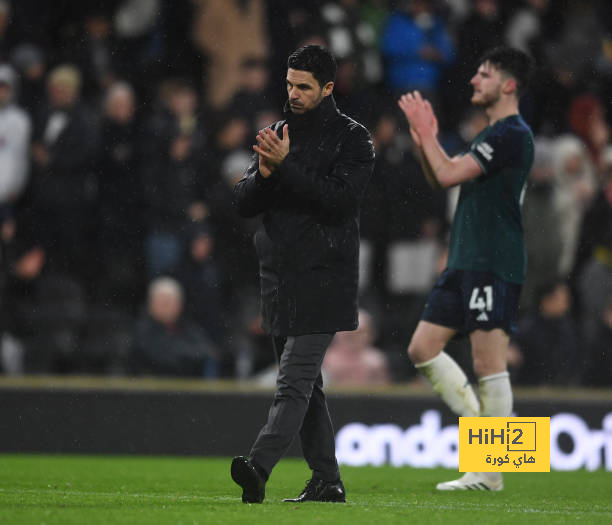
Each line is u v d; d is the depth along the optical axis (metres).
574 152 35.69
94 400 25.36
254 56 35.47
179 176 32.53
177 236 31.95
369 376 29.83
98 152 32.66
